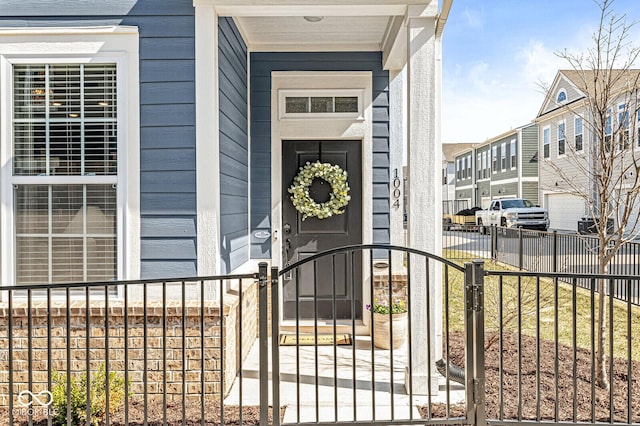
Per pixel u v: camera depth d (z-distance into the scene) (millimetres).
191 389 3686
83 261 3848
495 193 26859
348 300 5828
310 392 3854
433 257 2936
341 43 5578
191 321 3682
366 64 5645
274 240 5633
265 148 5625
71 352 3672
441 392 3873
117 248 3830
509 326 5805
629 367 2848
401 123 5668
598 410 3412
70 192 3840
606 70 4746
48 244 3842
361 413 3453
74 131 3836
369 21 4902
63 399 3143
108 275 3846
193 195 3818
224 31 4266
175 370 3686
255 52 5605
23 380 3676
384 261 5652
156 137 3820
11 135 3811
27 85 3826
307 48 5605
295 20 4855
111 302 3746
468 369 2865
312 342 5312
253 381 4105
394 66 5500
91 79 3838
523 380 4031
